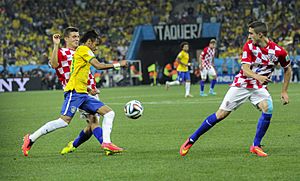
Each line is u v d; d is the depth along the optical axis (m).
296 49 66.81
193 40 69.31
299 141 15.98
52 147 16.00
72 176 11.51
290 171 11.48
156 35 69.75
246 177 10.95
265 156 13.39
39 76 63.75
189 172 11.55
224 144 15.64
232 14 75.44
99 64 13.84
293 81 64.19
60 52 14.99
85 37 14.30
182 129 19.84
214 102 33.28
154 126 21.03
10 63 69.31
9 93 55.66
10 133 20.20
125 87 62.47
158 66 68.06
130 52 69.25
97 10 79.81
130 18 78.69
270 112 13.67
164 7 79.06
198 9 76.94
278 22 73.44
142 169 12.06
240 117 23.47
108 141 14.12
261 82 13.22
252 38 13.55
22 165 12.97
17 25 75.88
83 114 14.65
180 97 39.25
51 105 35.62
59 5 79.88
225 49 70.56
